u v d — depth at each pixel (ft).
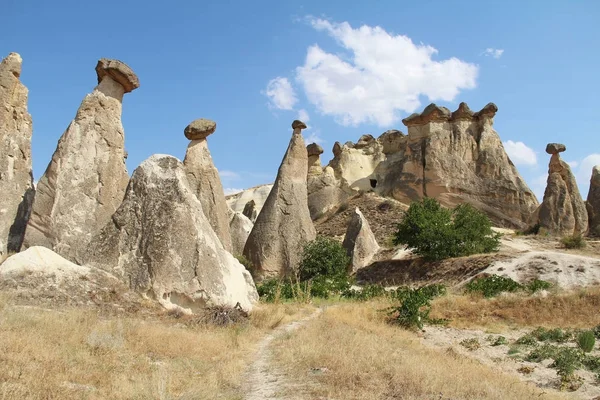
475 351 42.09
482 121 155.84
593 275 70.44
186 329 38.81
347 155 179.22
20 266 40.50
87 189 63.67
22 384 19.70
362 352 32.45
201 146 90.99
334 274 97.91
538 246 104.47
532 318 53.62
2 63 72.59
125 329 31.68
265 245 109.60
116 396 20.72
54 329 28.27
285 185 115.34
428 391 24.67
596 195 129.70
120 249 46.14
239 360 30.48
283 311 55.06
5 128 70.59
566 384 32.48
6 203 68.03
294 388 24.66
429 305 54.95
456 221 95.50
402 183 151.94
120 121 68.80
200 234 47.80
